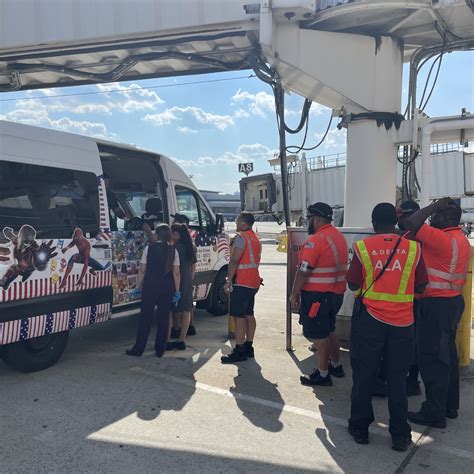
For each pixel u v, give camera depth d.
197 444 3.53
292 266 5.90
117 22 7.55
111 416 3.97
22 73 8.99
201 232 7.45
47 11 7.73
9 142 4.61
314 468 3.23
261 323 7.52
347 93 7.74
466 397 4.57
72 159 5.26
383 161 8.00
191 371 5.15
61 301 4.96
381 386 4.58
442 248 3.82
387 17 7.36
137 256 6.07
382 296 3.52
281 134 8.44
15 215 4.55
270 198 17.02
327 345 4.71
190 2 7.34
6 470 3.11
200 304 7.92
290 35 7.43
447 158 15.54
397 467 3.27
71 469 3.14
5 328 4.41
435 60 7.59
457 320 3.93
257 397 4.46
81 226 5.24
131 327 7.20
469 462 3.36
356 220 8.09
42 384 4.67
